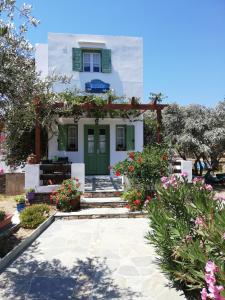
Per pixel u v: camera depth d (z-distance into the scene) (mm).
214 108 17750
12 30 4789
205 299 2805
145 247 6551
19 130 5609
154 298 4348
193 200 4793
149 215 5379
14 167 15172
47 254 6172
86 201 10328
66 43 14250
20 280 4988
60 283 4887
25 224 7977
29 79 4961
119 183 12602
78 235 7469
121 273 5242
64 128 13961
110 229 8008
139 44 14922
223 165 22578
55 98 6281
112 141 14414
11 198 12469
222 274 2742
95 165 14391
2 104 4699
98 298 4383
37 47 14438
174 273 4352
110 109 12578
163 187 5500
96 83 14195
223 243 3113
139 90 14797
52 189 10727
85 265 5609
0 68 4488
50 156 13883
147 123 17828
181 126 17719
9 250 6258
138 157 10516
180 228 4363
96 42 14383
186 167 11797
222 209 3809
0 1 4613
